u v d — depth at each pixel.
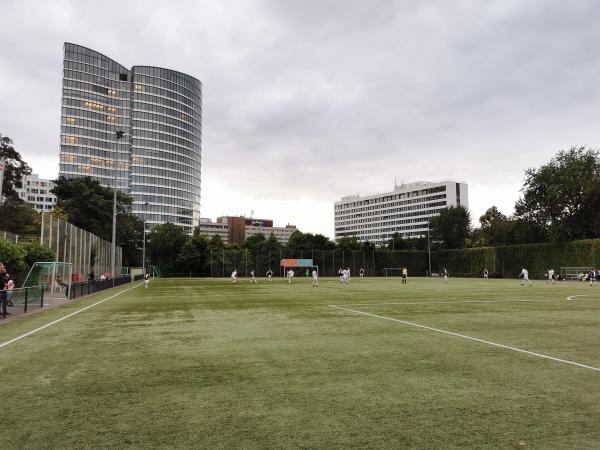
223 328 13.48
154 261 106.38
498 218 104.56
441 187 185.12
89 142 158.12
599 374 7.57
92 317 16.89
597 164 67.50
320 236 111.25
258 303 22.94
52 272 29.20
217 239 106.38
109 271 56.22
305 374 7.61
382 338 11.41
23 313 18.78
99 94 162.00
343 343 10.69
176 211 170.75
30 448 4.56
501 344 10.46
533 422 5.26
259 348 10.10
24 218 52.47
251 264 87.56
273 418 5.41
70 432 5.00
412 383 7.00
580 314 17.02
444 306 20.66
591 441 4.70
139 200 162.38
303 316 16.67
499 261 79.50
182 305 22.00
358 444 4.61
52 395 6.46
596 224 65.25
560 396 6.29
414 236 195.75
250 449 4.50
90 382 7.18
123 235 73.62
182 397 6.31
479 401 6.06
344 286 43.47
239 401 6.10
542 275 69.88
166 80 172.50
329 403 5.99
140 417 5.48
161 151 168.38
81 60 159.38
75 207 63.97
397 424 5.20
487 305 21.11
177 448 4.54
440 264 96.12
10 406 5.96
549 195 67.94
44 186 190.00
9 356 9.38
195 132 183.12
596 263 61.12
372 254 95.50
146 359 8.96
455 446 4.56
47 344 10.87
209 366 8.29
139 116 165.88
